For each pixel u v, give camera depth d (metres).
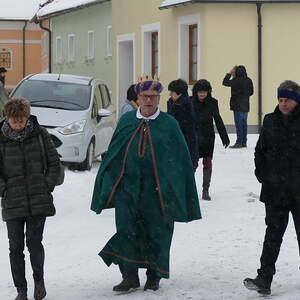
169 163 13.22
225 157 32.84
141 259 13.30
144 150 13.24
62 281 14.38
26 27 102.69
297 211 12.89
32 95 30.72
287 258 15.27
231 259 15.57
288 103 12.64
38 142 12.87
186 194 13.38
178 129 13.38
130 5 56.62
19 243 12.98
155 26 52.41
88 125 29.72
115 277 14.56
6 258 16.53
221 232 18.12
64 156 28.95
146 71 54.56
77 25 71.06
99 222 19.91
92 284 14.09
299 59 46.12
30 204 12.80
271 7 45.88
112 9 60.22
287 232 17.66
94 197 13.48
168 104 20.45
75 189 24.52
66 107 30.11
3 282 14.56
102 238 17.97
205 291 13.33
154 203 13.22
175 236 17.80
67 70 74.31
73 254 16.47
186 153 13.34
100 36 65.38
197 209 13.43
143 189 13.24
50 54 79.12
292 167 12.81
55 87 31.14
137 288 13.58
